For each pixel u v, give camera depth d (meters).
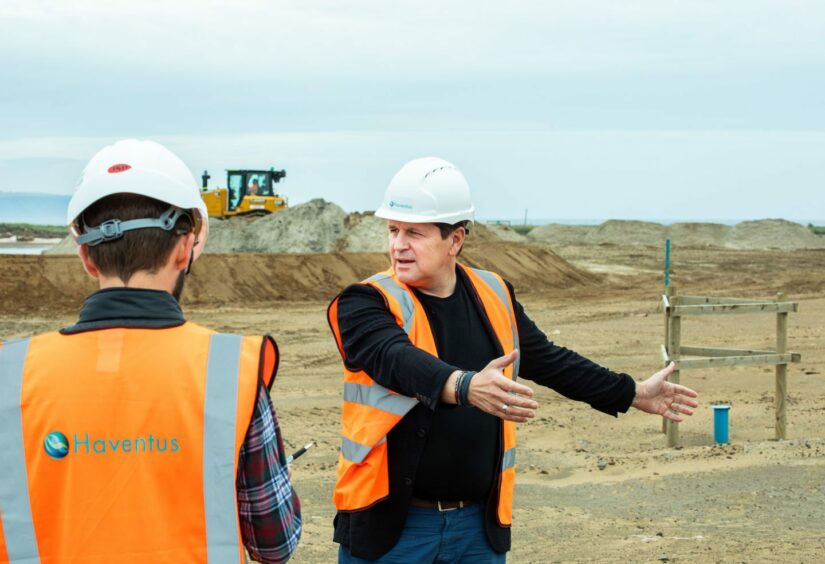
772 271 36.59
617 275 34.72
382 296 2.94
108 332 1.97
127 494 1.90
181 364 1.96
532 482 8.42
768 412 11.32
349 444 2.92
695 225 60.31
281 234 38.00
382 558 2.90
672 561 5.68
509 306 3.19
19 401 1.92
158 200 2.02
